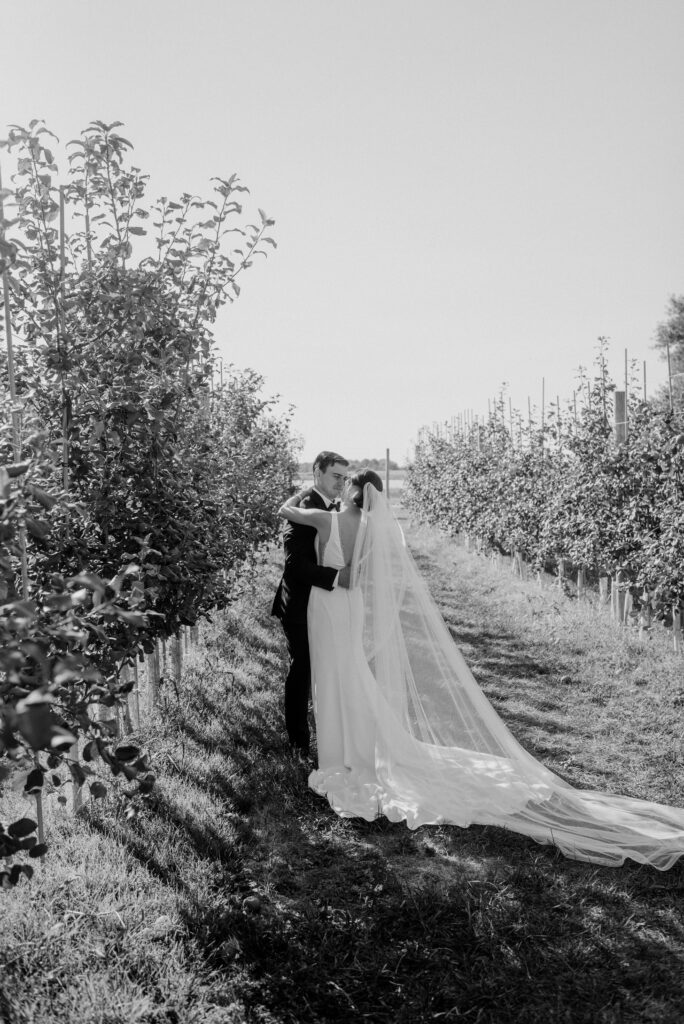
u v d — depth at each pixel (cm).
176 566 384
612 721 642
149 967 313
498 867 409
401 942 347
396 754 493
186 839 417
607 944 345
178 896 360
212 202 411
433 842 436
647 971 327
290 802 481
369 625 512
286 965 328
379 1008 308
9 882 228
